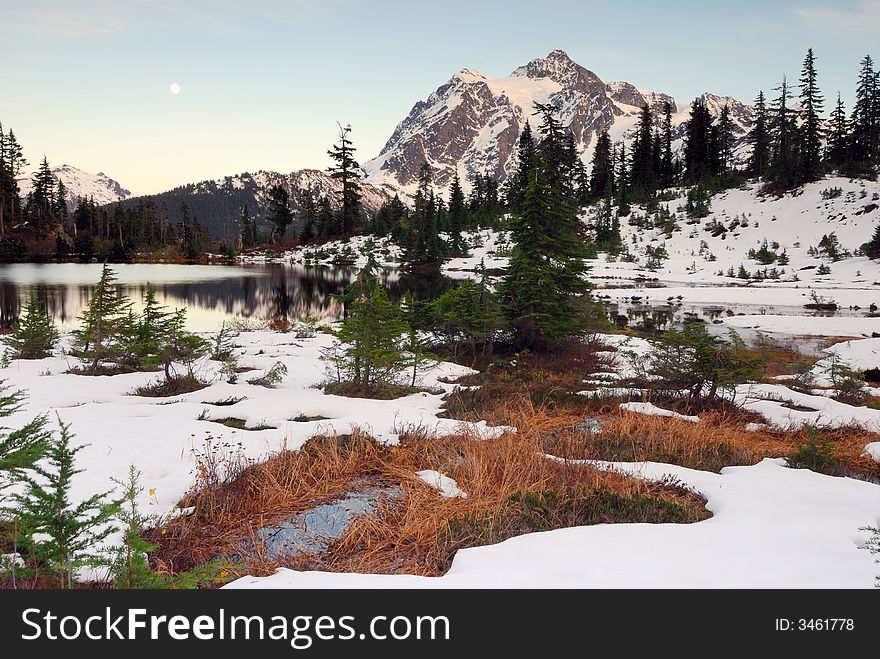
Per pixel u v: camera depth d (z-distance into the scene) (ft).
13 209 325.83
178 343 43.93
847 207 230.89
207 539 18.20
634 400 40.83
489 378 47.75
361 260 288.30
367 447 27.12
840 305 126.21
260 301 135.13
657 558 14.44
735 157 454.40
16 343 55.06
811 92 283.59
